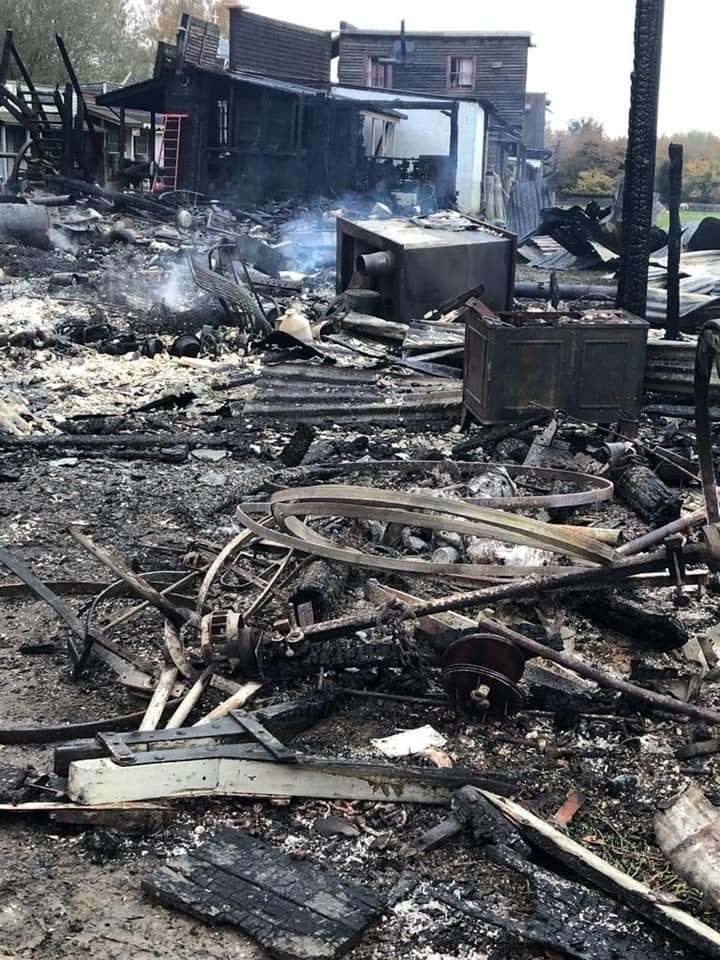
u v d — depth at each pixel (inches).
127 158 1437.0
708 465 185.9
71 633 219.8
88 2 2036.2
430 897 142.6
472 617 223.5
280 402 414.6
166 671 193.9
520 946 134.4
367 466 270.2
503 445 352.8
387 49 1793.8
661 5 418.6
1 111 1408.7
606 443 335.6
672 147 460.1
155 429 384.8
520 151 1899.6
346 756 176.2
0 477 319.6
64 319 573.6
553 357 358.3
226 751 161.6
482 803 155.3
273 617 220.8
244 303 528.1
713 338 174.4
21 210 832.3
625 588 240.4
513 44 1777.8
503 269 557.6
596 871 143.1
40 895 142.2
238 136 1269.7
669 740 184.1
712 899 138.8
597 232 860.0
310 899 139.6
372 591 221.9
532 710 190.9
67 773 163.2
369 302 545.0
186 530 283.1
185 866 145.5
